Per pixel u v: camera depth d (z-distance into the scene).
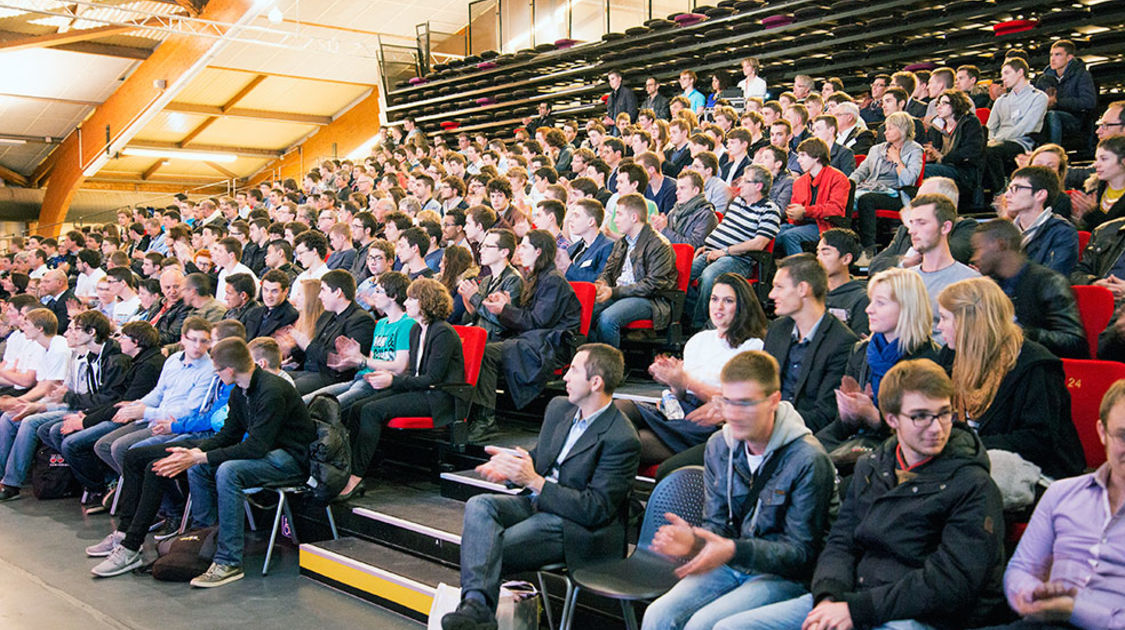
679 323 5.42
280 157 24.48
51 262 12.34
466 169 11.04
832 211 5.71
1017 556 2.32
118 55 17.73
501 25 16.80
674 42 12.72
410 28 17.80
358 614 3.75
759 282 5.50
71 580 4.26
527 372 4.87
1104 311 3.58
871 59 10.74
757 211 5.52
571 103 14.54
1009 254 3.40
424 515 4.24
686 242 5.98
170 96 17.92
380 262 5.91
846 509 2.60
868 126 8.70
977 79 8.41
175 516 5.00
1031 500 2.56
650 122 9.66
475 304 5.44
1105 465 2.24
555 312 4.98
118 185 24.12
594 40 15.63
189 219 13.24
